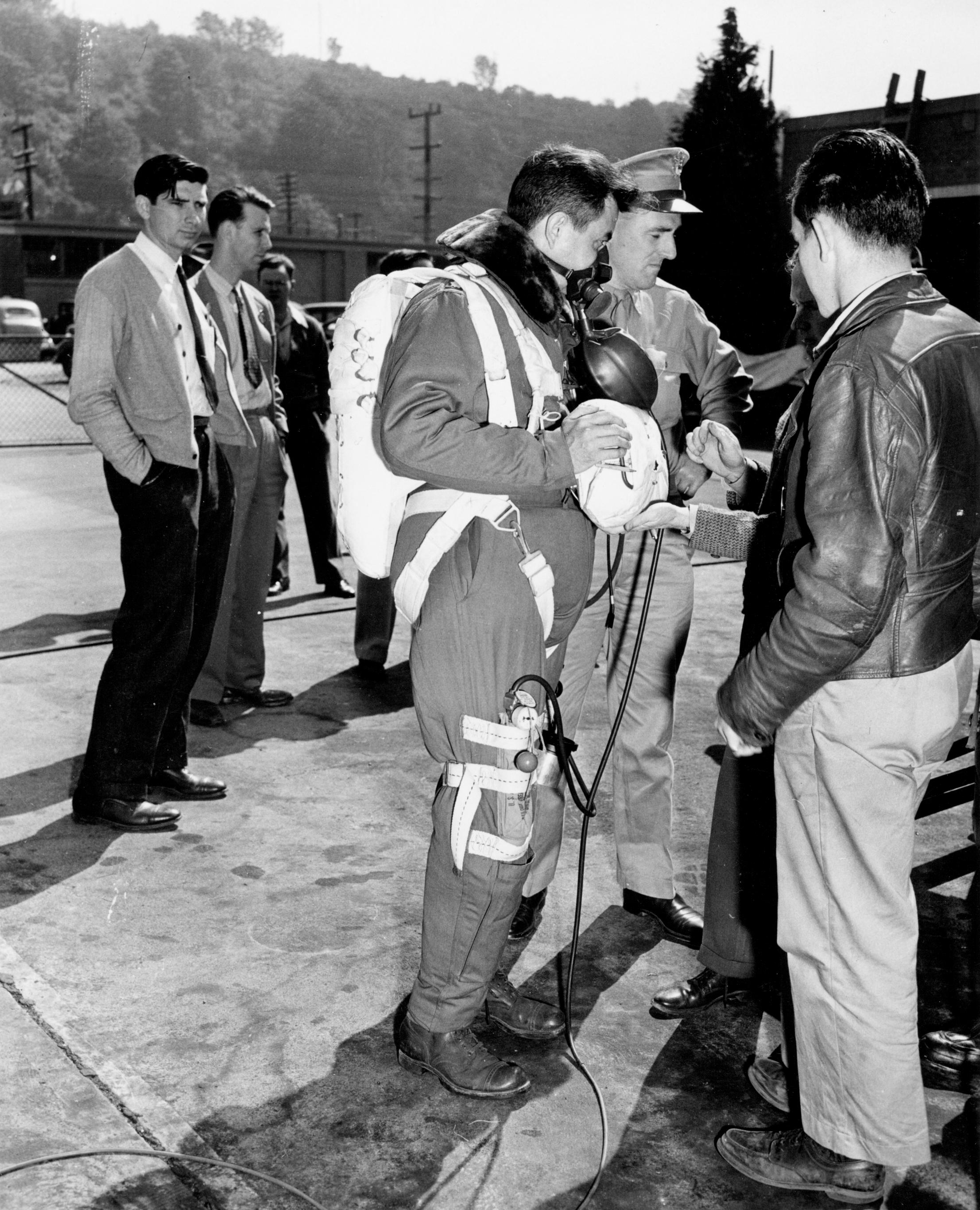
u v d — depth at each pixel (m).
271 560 4.75
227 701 4.82
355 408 2.30
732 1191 2.20
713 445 2.55
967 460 1.93
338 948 2.98
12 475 11.30
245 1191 2.15
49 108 82.81
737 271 17.67
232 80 112.94
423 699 2.33
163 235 3.45
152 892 3.24
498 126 134.00
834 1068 2.08
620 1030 2.71
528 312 2.27
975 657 5.54
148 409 3.42
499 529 2.25
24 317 31.94
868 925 2.02
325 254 53.44
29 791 3.89
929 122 15.49
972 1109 2.43
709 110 17.70
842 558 1.87
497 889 2.35
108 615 6.18
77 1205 2.10
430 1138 2.31
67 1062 2.49
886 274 1.98
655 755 3.08
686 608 3.05
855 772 1.98
